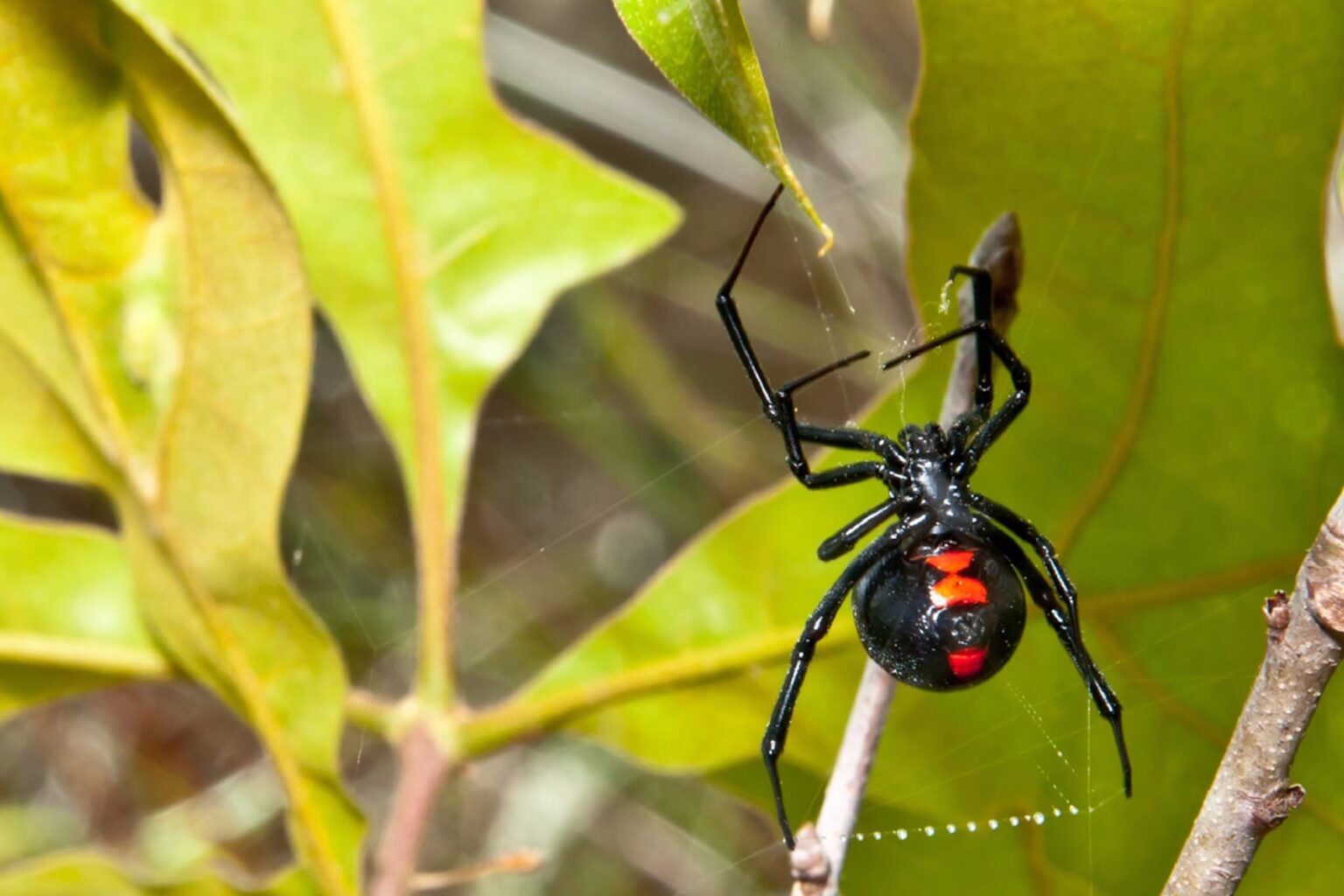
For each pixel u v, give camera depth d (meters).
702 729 0.22
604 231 0.21
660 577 0.21
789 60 0.30
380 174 0.21
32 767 0.33
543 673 0.21
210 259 0.20
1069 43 0.20
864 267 0.31
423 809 0.21
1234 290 0.21
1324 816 0.21
